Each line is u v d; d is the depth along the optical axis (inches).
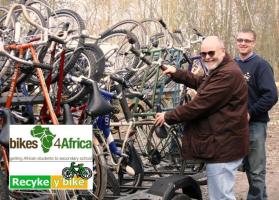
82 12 599.5
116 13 873.5
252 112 194.2
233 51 905.5
